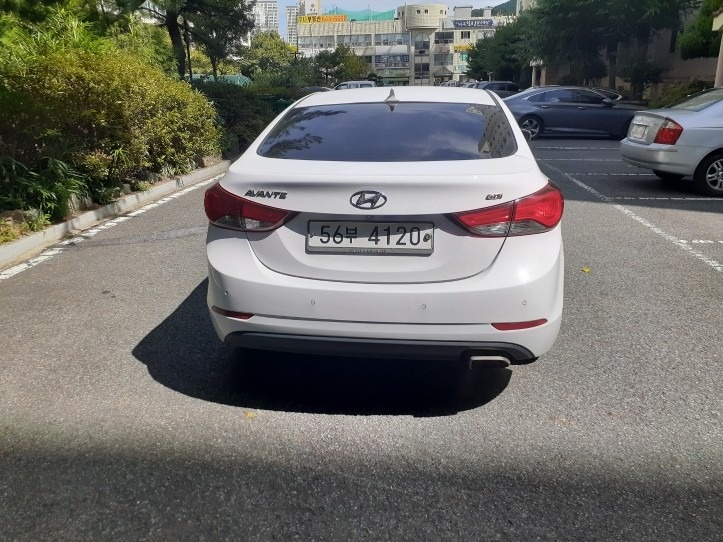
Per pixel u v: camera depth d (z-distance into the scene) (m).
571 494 2.59
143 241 6.62
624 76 28.38
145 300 4.84
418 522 2.43
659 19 26.16
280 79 38.06
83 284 5.24
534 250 2.91
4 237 6.14
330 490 2.62
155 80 9.19
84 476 2.70
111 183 8.39
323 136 3.47
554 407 3.27
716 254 6.01
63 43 8.32
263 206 2.98
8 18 8.93
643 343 4.04
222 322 3.10
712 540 2.33
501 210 2.85
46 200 6.98
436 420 3.15
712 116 8.66
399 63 122.62
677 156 8.70
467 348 2.90
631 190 9.30
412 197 2.85
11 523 2.42
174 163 10.50
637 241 6.48
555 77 45.31
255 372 3.66
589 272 5.50
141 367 3.72
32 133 7.29
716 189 8.75
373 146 3.30
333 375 3.64
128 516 2.46
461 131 3.46
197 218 7.73
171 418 3.16
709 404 3.29
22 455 2.85
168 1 15.12
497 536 2.36
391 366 3.75
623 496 2.58
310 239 2.95
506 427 3.08
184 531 2.38
